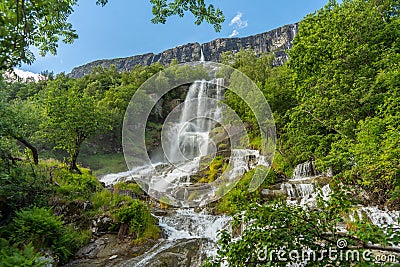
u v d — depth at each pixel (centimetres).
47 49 384
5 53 282
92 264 536
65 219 663
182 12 341
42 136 1009
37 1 300
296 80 1276
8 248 438
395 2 1166
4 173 605
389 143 491
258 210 225
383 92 834
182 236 713
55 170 908
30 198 638
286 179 1140
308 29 1278
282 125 1329
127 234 667
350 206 226
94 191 893
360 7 1059
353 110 834
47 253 509
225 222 722
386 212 605
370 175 529
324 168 786
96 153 1995
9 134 741
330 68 943
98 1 316
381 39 1001
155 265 529
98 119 1066
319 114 910
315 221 216
